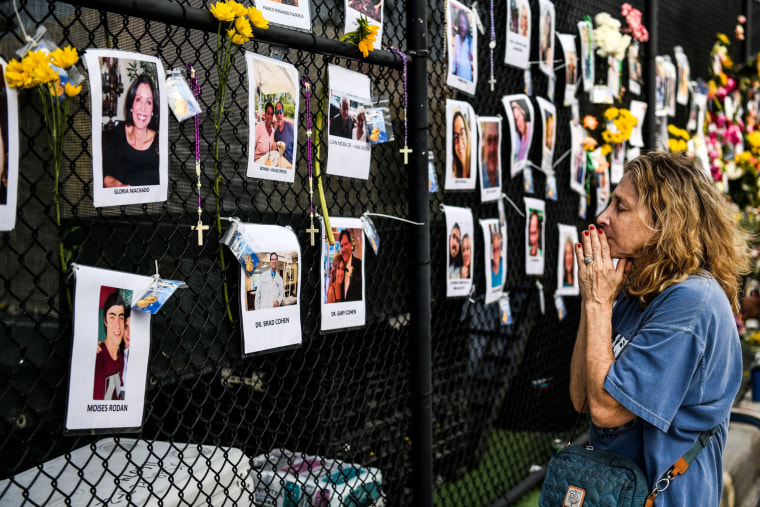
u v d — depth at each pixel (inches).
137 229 66.7
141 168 61.6
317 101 85.9
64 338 60.2
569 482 66.4
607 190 171.0
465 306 116.0
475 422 156.8
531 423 163.0
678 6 217.0
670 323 62.8
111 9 59.5
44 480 66.7
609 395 64.2
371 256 97.5
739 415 172.2
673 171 68.0
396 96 102.3
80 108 60.6
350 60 89.5
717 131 233.1
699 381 62.4
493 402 156.3
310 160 81.3
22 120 58.3
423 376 98.3
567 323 176.9
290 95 76.9
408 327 101.9
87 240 62.6
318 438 113.7
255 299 73.6
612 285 68.5
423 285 97.7
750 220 223.9
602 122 174.2
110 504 63.6
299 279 79.2
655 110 183.5
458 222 112.5
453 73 107.8
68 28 58.7
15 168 52.7
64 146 61.4
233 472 75.4
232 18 66.0
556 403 173.3
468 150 113.8
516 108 130.2
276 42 74.4
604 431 70.0
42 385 60.7
